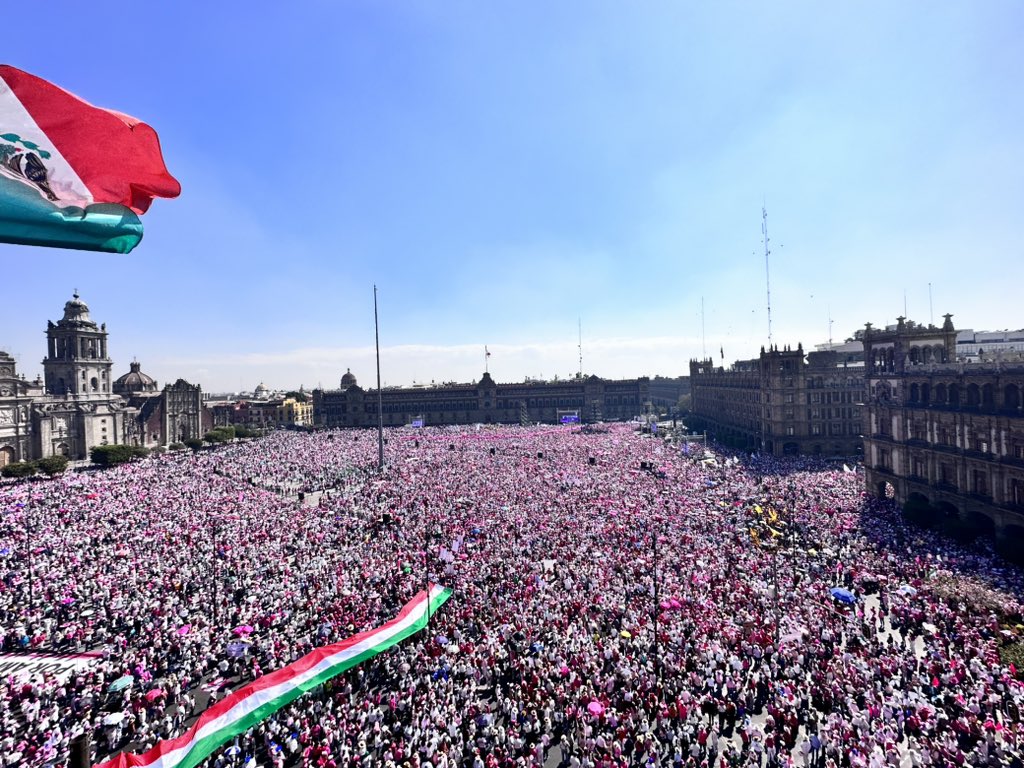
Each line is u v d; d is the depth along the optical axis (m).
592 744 26.77
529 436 173.62
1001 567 50.00
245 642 36.34
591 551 54.22
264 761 27.33
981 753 25.09
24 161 10.66
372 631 28.73
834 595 40.53
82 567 52.03
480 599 43.66
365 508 75.00
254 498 84.06
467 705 30.41
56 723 30.23
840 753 25.70
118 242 11.98
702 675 32.66
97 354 169.75
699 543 56.03
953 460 65.94
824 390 126.12
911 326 87.56
